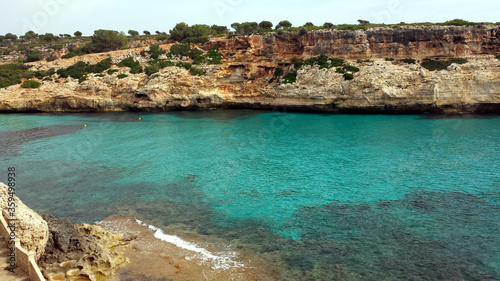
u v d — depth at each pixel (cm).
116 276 1430
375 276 1404
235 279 1397
